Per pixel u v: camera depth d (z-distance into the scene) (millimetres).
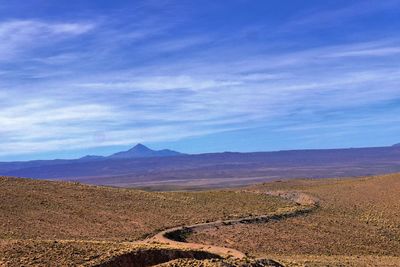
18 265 31984
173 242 56562
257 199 96938
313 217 84000
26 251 35094
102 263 33750
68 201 77312
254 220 76625
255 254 56250
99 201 80438
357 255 64188
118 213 74250
